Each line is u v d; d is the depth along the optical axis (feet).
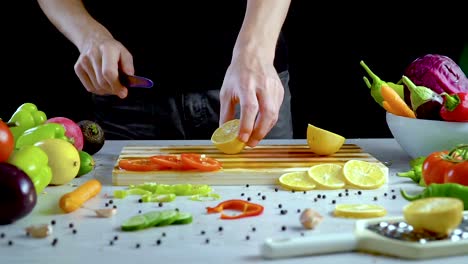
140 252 3.67
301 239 3.62
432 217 3.57
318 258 3.59
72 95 9.59
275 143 6.16
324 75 9.79
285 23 9.60
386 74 9.72
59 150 4.86
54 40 9.41
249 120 5.22
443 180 4.62
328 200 4.56
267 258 3.59
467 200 4.18
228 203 4.40
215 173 4.93
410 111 5.48
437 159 4.69
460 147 4.68
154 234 3.92
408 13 9.47
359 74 9.74
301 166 5.12
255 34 5.62
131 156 5.43
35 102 9.61
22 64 9.50
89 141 5.71
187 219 4.09
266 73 5.43
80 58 6.12
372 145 6.23
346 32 9.60
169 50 7.02
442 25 9.48
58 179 4.87
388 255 3.61
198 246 3.75
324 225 4.07
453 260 3.55
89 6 7.00
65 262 3.55
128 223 4.00
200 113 7.21
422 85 5.66
